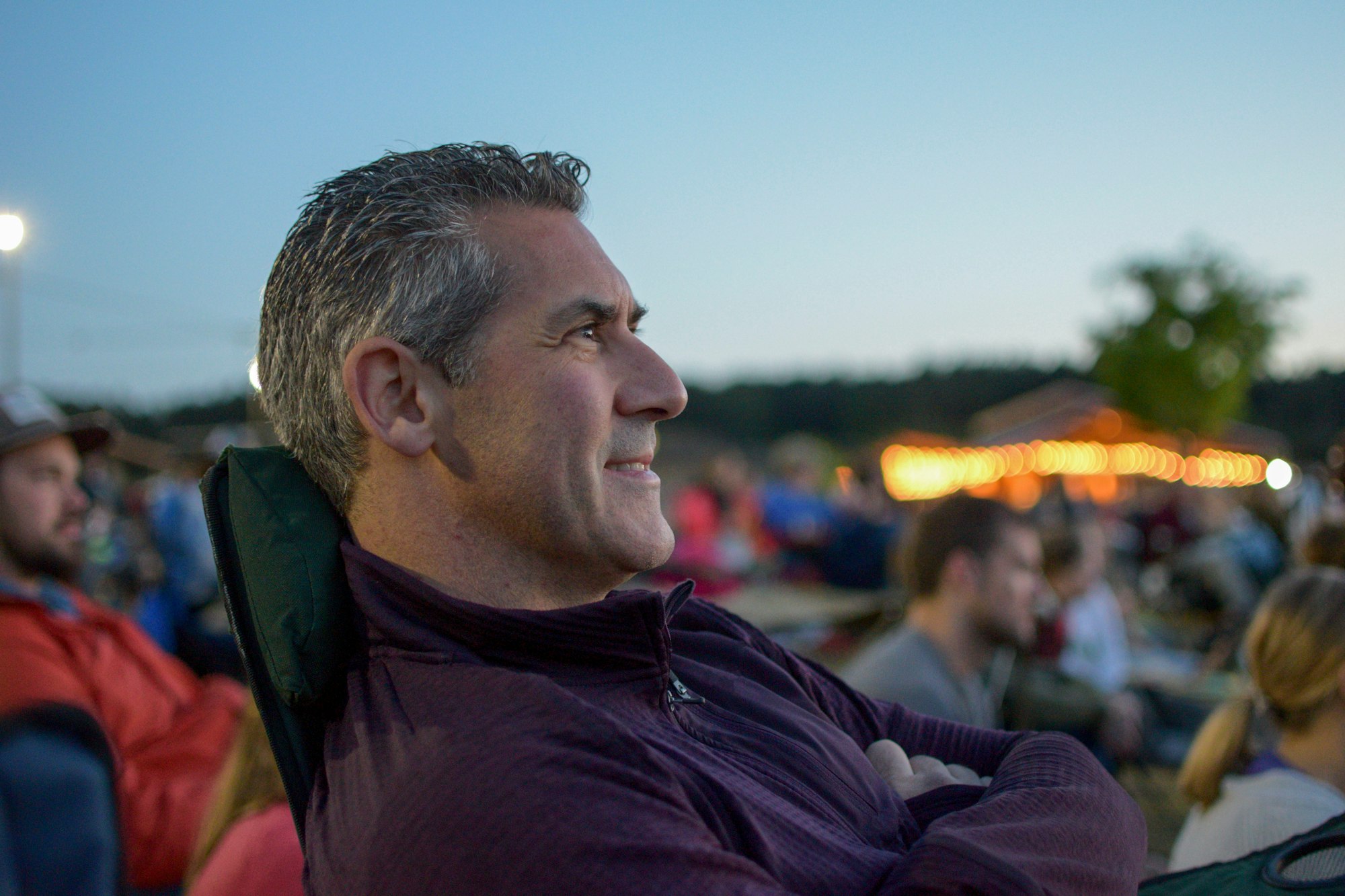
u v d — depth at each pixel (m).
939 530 3.05
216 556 1.14
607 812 0.83
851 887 0.97
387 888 0.84
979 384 52.22
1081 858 1.02
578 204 1.18
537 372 1.07
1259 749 2.13
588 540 1.08
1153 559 9.73
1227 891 1.30
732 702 1.18
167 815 2.30
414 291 1.07
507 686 0.93
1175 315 35.03
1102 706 3.39
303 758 1.08
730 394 55.97
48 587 2.78
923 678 2.96
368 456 1.11
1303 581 2.10
